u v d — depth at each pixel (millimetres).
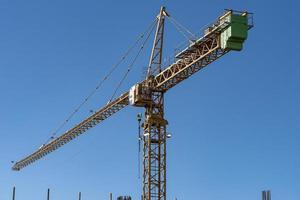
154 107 117438
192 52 102438
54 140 161625
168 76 111188
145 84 116938
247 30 93062
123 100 126375
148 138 115688
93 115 137125
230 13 92812
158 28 118812
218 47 95625
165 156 115688
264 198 135875
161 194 114000
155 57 118062
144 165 115062
